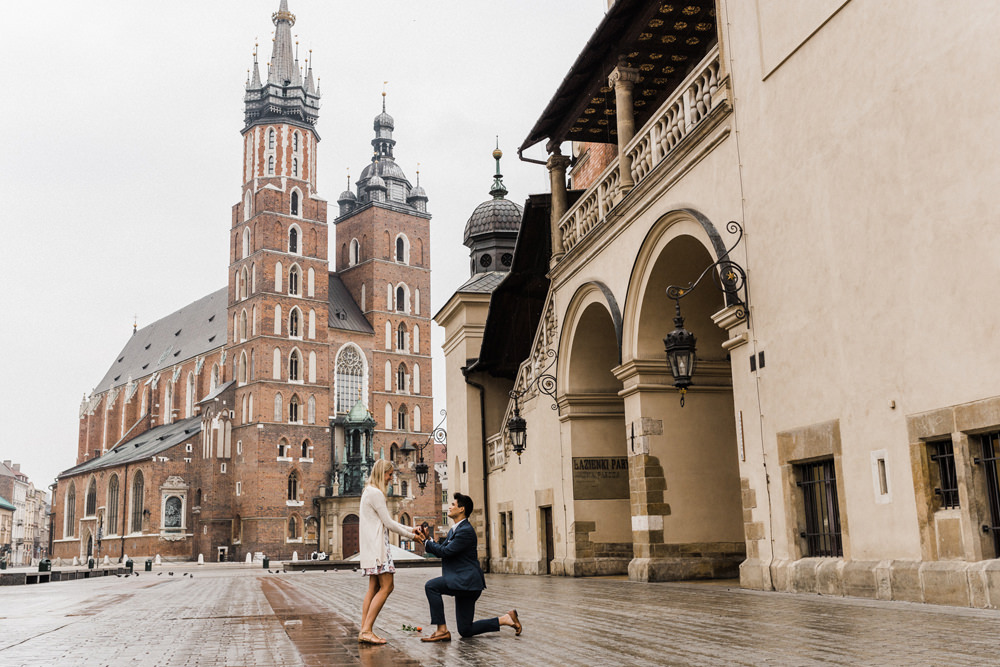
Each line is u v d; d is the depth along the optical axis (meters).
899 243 9.98
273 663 7.08
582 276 20.17
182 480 94.31
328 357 96.75
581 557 20.59
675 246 15.56
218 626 10.87
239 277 97.75
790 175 12.08
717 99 14.06
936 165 9.45
